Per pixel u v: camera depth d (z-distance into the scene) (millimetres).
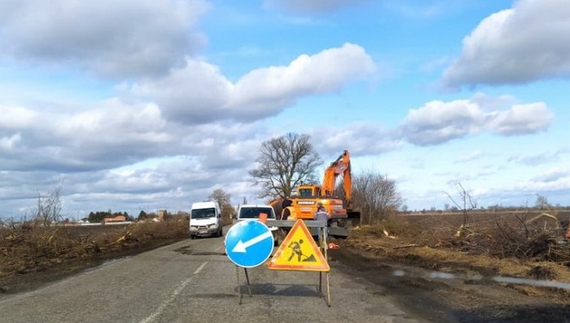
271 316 8562
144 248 27344
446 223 21578
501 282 12023
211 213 37125
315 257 9719
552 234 15570
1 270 16141
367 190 41375
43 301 10180
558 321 8078
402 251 20266
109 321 8141
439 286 11805
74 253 22516
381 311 9117
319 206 23094
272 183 76812
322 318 8469
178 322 8047
